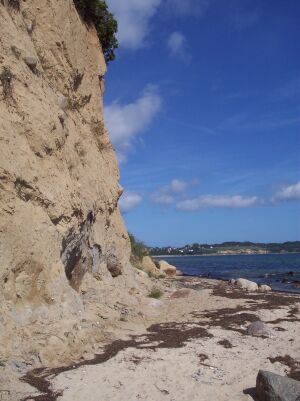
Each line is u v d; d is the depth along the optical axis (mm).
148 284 20359
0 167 10297
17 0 13383
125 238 20375
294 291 26438
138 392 8023
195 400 7848
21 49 12648
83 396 7734
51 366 8867
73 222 13117
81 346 9969
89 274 15516
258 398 7945
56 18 15562
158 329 12555
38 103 12781
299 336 12188
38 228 11141
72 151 14992
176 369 9242
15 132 11555
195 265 70000
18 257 10195
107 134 20328
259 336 12070
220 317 14516
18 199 10844
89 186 16047
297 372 9227
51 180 12484
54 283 11156
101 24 21531
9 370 8180
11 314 9500
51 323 10180
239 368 9484
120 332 11898
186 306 16734
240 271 49156
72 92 16547
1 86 11391
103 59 20859
